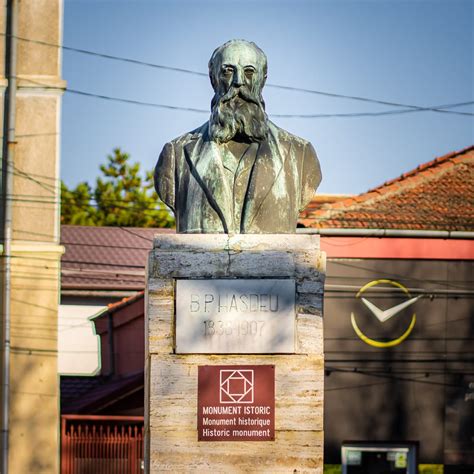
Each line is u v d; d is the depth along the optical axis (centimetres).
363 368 2733
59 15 2838
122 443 2847
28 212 2816
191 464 1319
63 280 3356
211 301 1333
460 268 2766
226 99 1389
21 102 2827
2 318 2788
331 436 2717
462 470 2736
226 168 1386
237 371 1324
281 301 1331
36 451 2792
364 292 2744
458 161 2981
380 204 2861
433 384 2744
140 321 3077
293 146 1404
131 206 5212
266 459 1318
